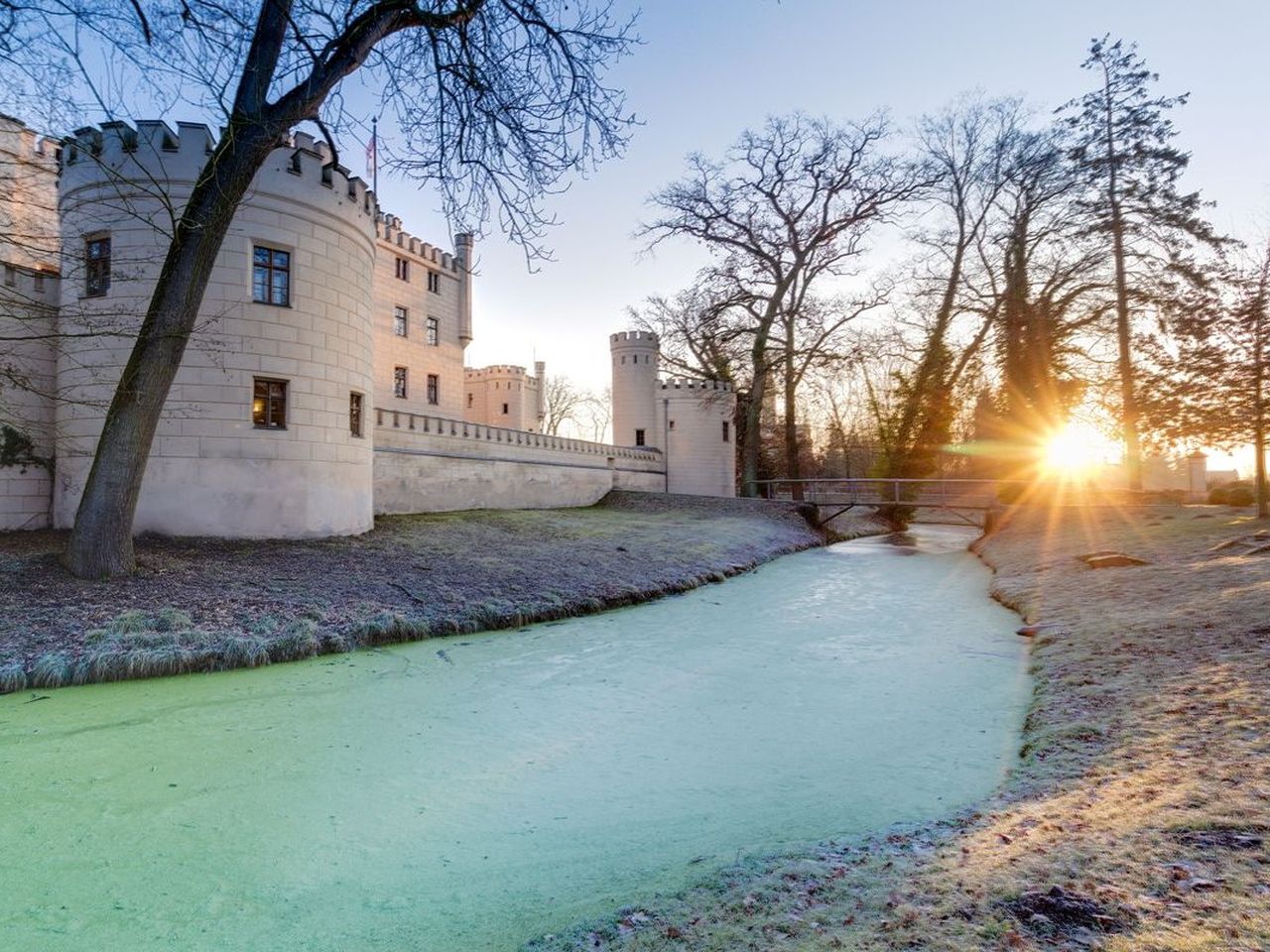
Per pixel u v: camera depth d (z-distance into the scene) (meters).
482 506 27.30
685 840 4.70
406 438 23.86
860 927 2.70
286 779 6.05
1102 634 9.01
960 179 34.28
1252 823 3.22
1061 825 3.65
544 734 7.26
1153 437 20.27
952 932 2.54
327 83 11.23
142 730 7.29
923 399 35.94
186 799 5.62
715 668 9.94
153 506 14.46
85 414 14.94
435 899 4.02
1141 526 20.42
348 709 8.08
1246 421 17.58
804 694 8.59
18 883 4.32
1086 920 2.49
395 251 33.19
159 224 14.86
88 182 15.00
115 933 3.75
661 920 3.12
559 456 32.53
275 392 15.87
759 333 37.91
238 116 9.82
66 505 15.20
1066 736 5.65
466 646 11.31
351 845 4.82
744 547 23.62
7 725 7.39
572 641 11.77
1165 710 5.62
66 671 8.79
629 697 8.58
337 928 3.75
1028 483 31.92
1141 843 3.18
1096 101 28.86
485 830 5.05
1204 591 9.98
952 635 11.77
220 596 11.41
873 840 3.99
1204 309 18.45
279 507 15.52
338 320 16.83
